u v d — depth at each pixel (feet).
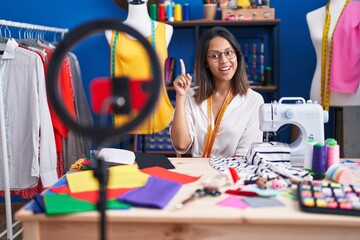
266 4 10.48
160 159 5.96
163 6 10.73
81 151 10.24
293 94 11.68
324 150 5.14
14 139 8.63
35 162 8.48
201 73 7.34
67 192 4.44
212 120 7.27
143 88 2.61
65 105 2.68
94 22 2.62
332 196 4.16
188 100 7.46
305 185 4.50
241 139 7.31
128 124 2.61
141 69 9.13
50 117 8.73
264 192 4.39
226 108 7.23
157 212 3.89
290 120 5.82
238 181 4.92
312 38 9.65
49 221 3.96
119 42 9.15
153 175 5.09
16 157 8.68
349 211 3.78
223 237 3.90
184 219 3.81
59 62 2.65
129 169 5.26
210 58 7.07
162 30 9.59
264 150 5.69
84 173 5.08
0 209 11.82
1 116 7.80
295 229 3.84
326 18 9.34
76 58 11.10
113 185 4.58
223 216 3.79
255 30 11.48
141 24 9.43
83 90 10.99
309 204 3.87
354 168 5.57
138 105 2.61
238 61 7.27
